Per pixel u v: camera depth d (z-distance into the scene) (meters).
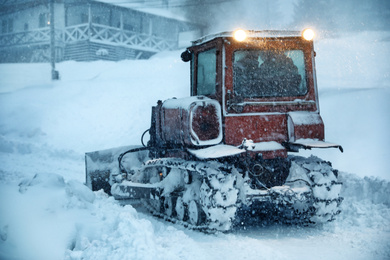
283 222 6.71
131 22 39.16
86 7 37.09
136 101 20.34
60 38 37.69
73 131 17.70
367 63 26.20
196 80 7.07
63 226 4.87
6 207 4.97
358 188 7.44
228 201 5.58
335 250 5.19
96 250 4.47
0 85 27.88
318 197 5.95
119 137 16.66
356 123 12.71
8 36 40.78
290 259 4.86
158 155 7.80
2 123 19.19
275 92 6.30
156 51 40.06
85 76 28.59
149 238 4.76
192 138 6.01
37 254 4.46
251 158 5.98
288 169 6.20
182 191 6.76
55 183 5.75
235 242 5.53
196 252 4.97
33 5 39.31
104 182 8.30
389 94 14.94
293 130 6.05
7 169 11.80
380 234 5.77
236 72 6.23
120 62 32.28
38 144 15.77
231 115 6.13
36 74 30.95
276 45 6.34
